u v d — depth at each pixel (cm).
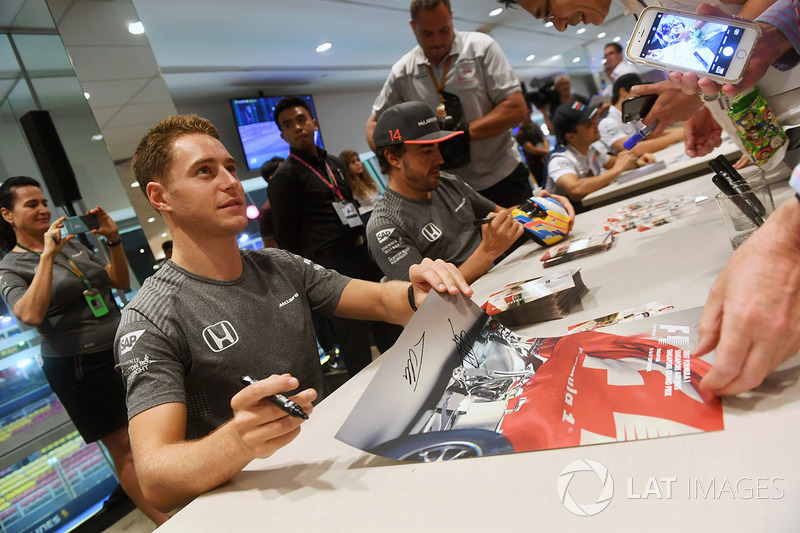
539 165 583
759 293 43
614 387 56
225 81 566
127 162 229
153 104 235
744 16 92
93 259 224
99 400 211
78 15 216
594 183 265
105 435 212
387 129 162
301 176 258
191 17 379
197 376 91
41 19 212
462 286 80
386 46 635
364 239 273
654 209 155
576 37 962
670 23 72
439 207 174
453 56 237
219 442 62
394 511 49
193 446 65
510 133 255
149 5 341
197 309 93
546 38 897
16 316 194
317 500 56
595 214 187
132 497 213
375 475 57
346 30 523
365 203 500
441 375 68
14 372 239
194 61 475
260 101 634
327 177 269
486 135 233
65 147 221
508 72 237
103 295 218
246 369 94
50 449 245
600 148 356
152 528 217
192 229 94
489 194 252
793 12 72
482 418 60
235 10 393
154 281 95
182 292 93
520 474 48
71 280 207
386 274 162
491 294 116
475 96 244
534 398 60
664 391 52
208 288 96
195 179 92
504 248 141
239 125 619
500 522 42
